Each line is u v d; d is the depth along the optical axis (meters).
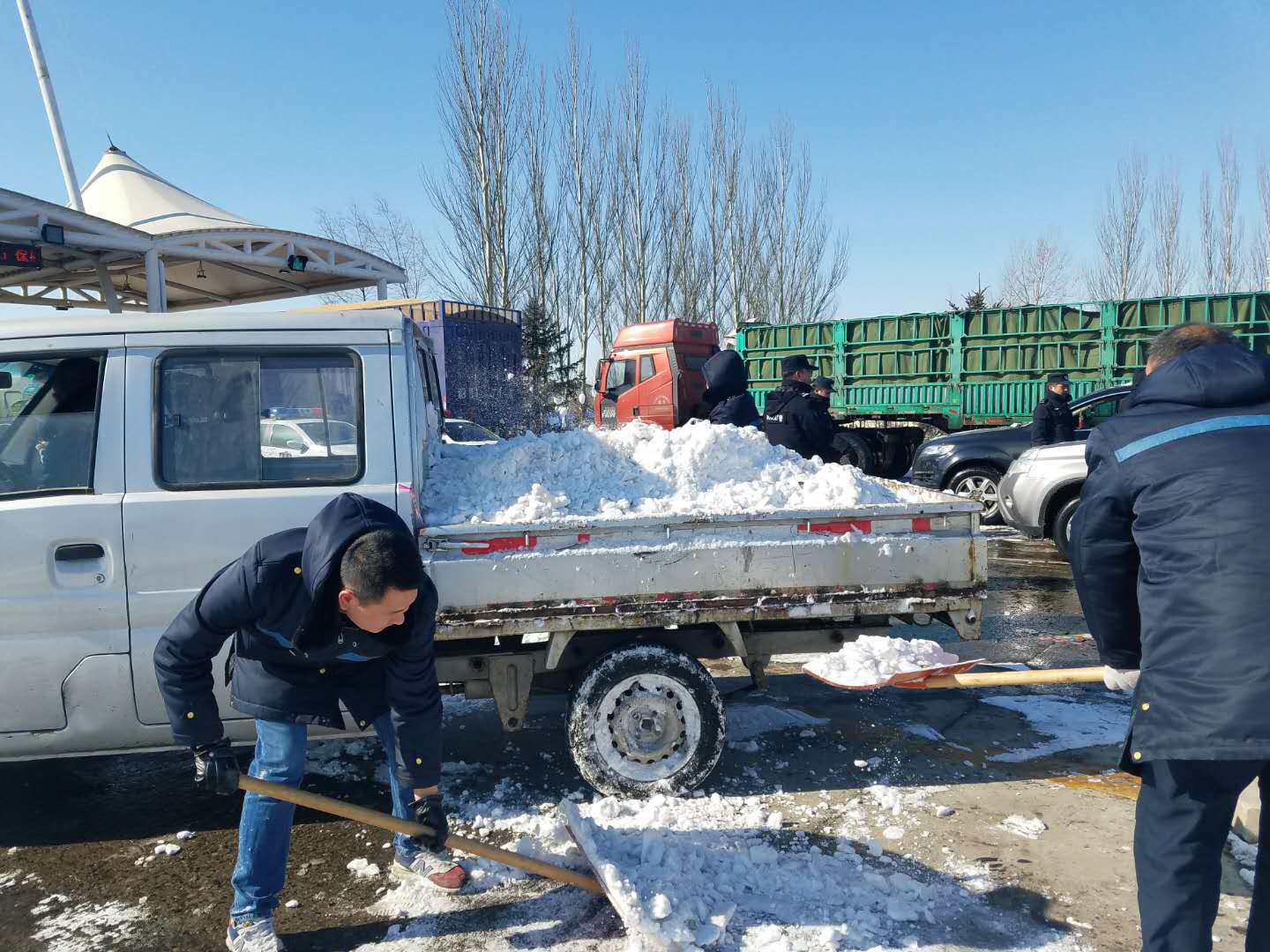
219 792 2.41
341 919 2.79
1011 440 10.00
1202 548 1.97
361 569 2.04
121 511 3.12
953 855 3.09
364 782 3.78
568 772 3.81
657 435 3.99
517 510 3.44
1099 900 2.81
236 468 3.24
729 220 34.28
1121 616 2.27
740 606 3.38
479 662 3.48
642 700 3.44
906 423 13.47
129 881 3.04
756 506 3.60
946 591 3.51
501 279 28.59
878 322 13.55
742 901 2.79
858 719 4.39
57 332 3.20
